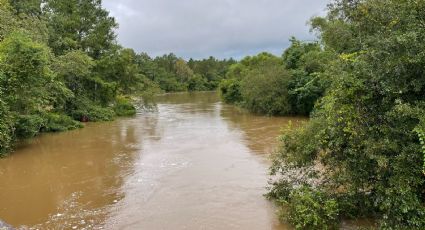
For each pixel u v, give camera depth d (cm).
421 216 656
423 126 624
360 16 939
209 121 2797
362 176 764
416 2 718
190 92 9088
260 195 1023
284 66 3162
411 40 672
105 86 3238
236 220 859
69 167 1447
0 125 1564
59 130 2386
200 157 1530
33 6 3156
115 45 3731
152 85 3878
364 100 750
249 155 1529
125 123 2800
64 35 3316
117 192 1112
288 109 2864
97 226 862
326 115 845
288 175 1005
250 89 3127
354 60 787
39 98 1905
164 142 1919
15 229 821
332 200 781
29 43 1741
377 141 711
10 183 1252
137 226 852
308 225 771
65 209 987
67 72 2686
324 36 1634
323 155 875
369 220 791
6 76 1634
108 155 1638
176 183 1173
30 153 1720
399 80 708
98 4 3741
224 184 1139
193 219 877
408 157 657
